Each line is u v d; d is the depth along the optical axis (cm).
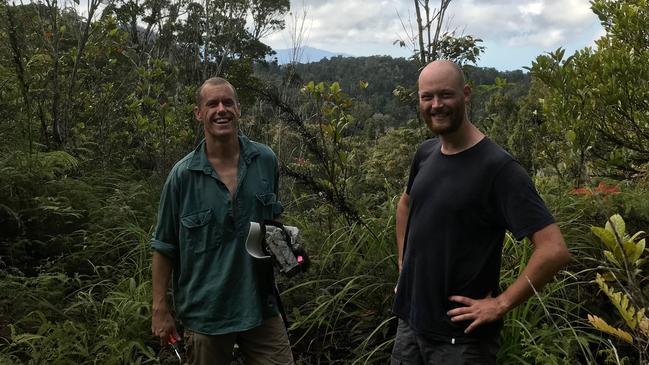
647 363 141
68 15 773
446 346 236
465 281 232
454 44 514
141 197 597
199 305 274
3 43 671
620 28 496
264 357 287
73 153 698
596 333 330
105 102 793
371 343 354
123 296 390
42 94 705
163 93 768
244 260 274
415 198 247
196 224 272
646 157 461
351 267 411
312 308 391
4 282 397
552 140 449
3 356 318
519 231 218
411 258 249
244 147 285
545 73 431
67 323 346
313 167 449
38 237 500
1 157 566
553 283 341
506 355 308
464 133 236
